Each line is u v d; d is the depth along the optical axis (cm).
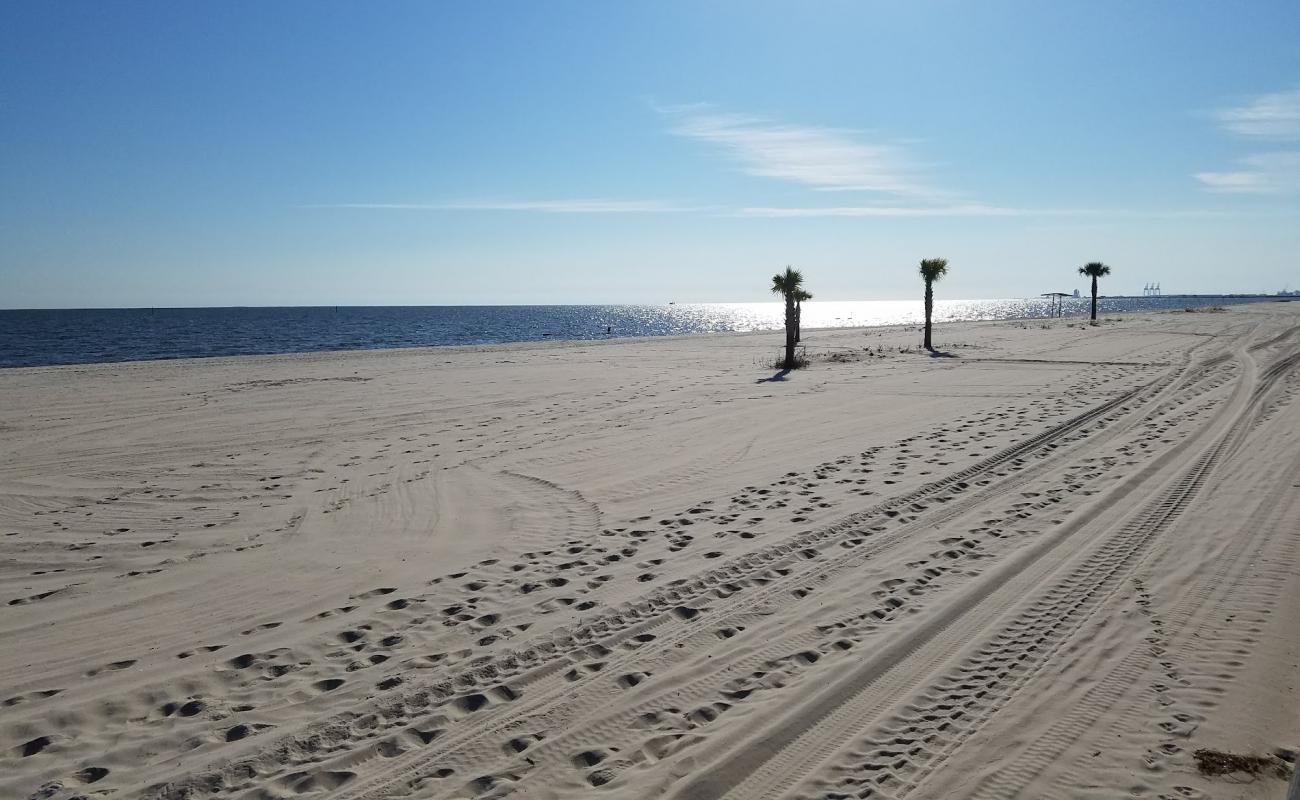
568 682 508
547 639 572
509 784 400
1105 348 2936
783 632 571
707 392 2036
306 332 7444
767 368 2728
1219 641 525
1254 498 855
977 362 2606
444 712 475
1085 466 1049
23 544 857
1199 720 433
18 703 499
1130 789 377
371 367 2888
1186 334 3512
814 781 394
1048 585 636
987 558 709
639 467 1148
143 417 1723
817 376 2356
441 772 413
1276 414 1359
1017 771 395
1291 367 2058
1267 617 557
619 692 492
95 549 834
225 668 542
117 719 477
